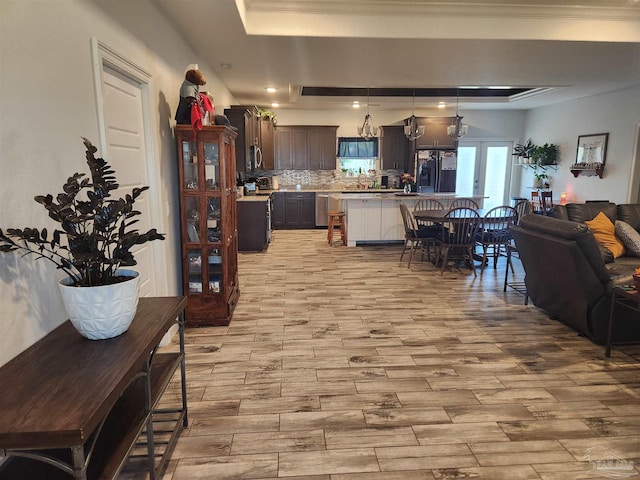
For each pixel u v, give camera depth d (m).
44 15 1.69
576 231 2.88
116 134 2.51
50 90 1.73
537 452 2.02
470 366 2.86
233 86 6.41
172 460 1.96
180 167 3.39
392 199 6.81
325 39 3.97
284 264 5.79
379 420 2.27
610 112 6.97
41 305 1.67
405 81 5.97
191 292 3.56
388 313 3.88
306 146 9.04
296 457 1.98
